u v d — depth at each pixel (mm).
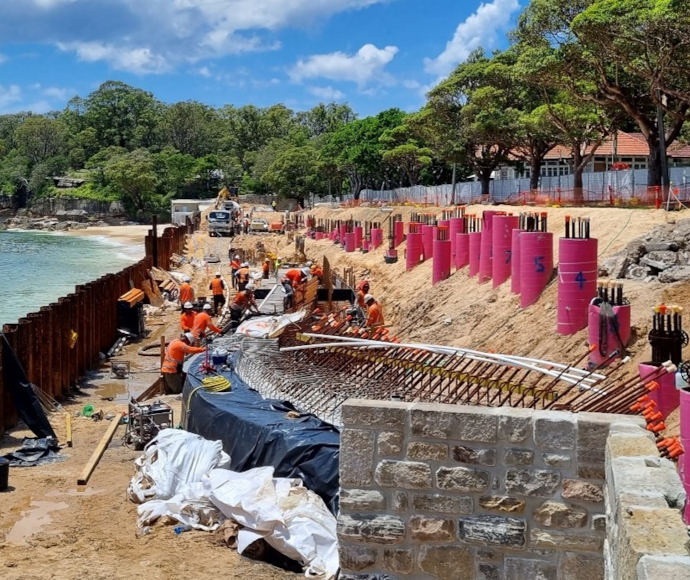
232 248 57000
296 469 10711
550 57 32969
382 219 64000
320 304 24422
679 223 19000
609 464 6129
